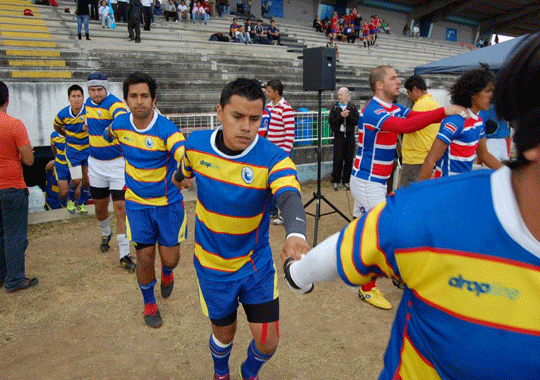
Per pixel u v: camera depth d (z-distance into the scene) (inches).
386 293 162.4
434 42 1202.6
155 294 157.9
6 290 159.3
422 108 175.2
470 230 32.8
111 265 183.9
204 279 89.0
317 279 48.2
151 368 115.6
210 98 448.5
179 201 131.4
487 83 125.7
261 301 87.2
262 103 74.6
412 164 184.1
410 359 40.5
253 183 79.7
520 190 31.1
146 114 118.7
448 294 34.6
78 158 238.2
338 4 1117.1
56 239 215.8
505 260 31.6
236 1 937.5
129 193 127.8
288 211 68.9
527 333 31.7
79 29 487.2
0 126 146.3
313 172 351.6
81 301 152.4
